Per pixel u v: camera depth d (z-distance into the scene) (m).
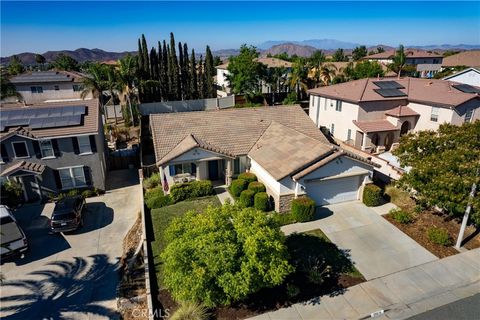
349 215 20.06
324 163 19.55
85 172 24.95
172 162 22.86
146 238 17.42
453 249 16.69
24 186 23.66
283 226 18.95
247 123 27.55
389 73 62.97
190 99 52.78
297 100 49.72
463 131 17.05
